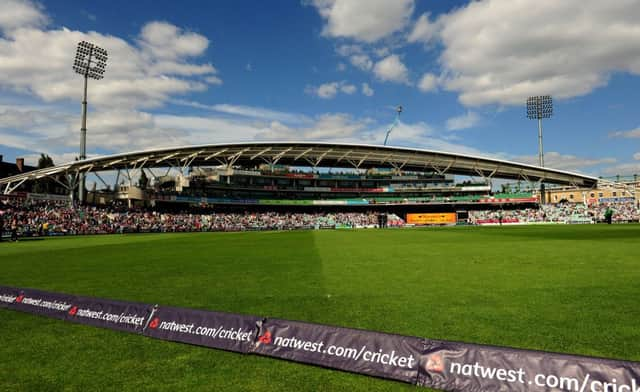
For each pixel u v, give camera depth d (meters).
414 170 96.06
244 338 5.61
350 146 73.56
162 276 12.02
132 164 66.38
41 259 17.80
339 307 7.63
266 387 4.35
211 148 66.12
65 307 7.38
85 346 5.77
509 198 86.38
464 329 6.09
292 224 77.38
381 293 8.88
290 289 9.55
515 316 6.77
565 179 87.38
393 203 89.75
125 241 32.72
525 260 14.52
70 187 61.78
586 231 37.19
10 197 53.25
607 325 6.16
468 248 20.53
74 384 4.50
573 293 8.52
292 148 73.06
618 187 82.50
